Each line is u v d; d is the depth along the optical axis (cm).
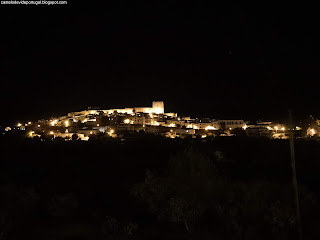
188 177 2400
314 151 4034
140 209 2256
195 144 4872
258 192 2189
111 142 5666
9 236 1728
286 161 3475
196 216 1986
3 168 3253
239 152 4122
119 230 1880
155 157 3844
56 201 2227
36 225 1958
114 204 2356
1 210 1975
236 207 2027
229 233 1819
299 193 2144
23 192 2331
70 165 3456
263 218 1927
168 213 2041
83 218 2120
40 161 3647
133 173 3080
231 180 2547
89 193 2545
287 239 1719
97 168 3312
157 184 2311
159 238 1811
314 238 1714
